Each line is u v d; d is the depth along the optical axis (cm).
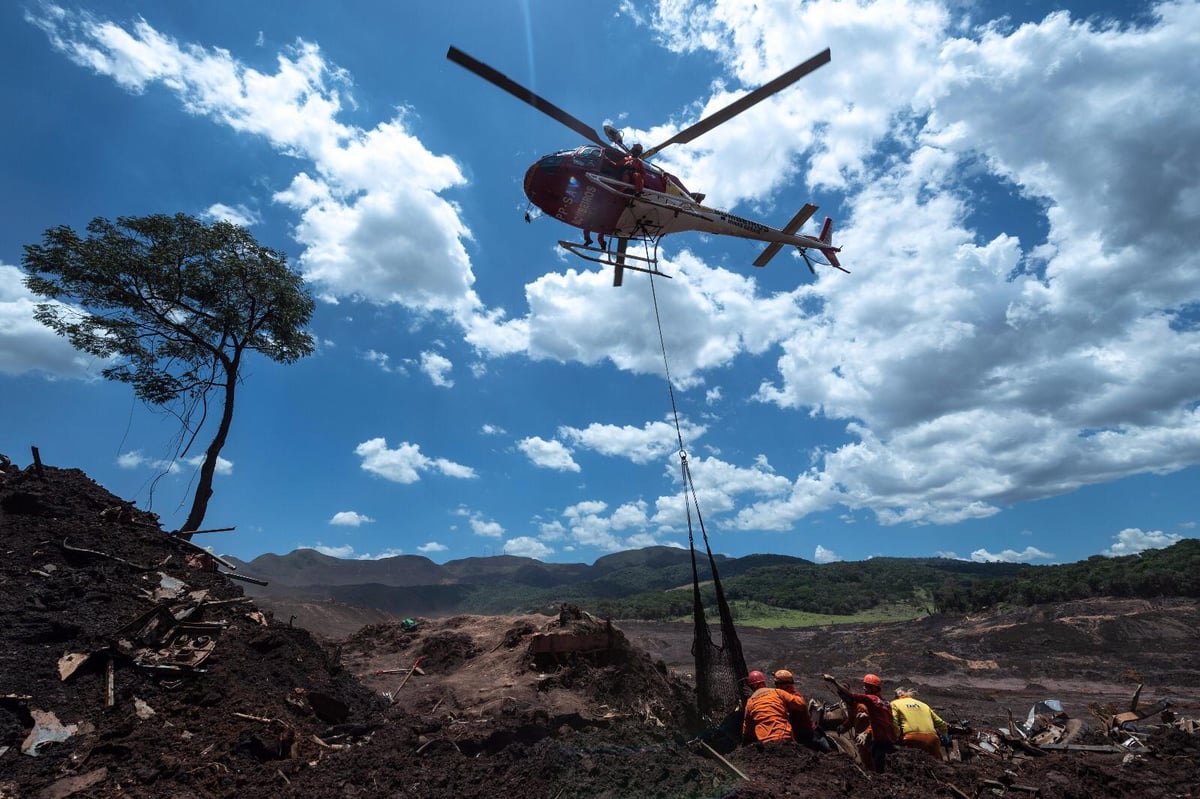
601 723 1067
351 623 2981
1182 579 4047
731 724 834
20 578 884
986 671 2864
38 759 620
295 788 631
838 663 3416
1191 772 645
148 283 1908
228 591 1062
